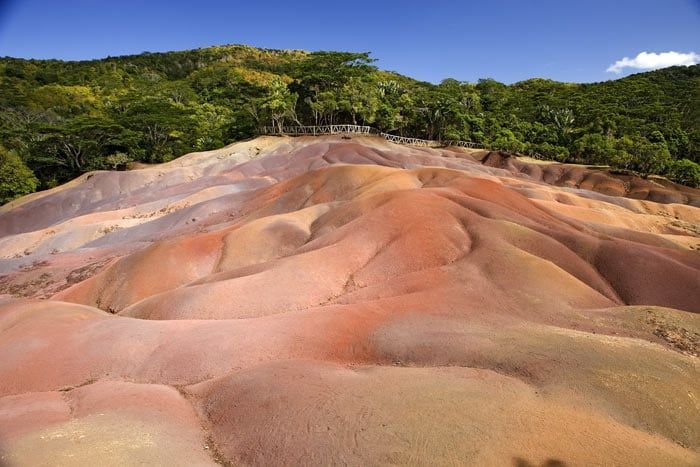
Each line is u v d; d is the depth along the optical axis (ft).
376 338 54.70
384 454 32.63
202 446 37.09
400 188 119.75
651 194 214.90
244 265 90.79
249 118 300.61
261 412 39.42
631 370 45.60
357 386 42.19
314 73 273.75
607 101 401.29
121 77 478.59
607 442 33.60
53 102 354.33
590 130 313.94
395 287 70.18
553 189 173.78
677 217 165.68
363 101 270.05
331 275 76.23
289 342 53.67
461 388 41.06
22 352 53.52
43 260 120.16
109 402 41.83
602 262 81.87
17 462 30.40
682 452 34.55
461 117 308.81
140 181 211.61
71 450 32.09
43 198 197.77
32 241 141.38
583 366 45.73
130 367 51.26
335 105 263.49
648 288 75.15
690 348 55.88
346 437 34.81
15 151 253.65
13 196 216.13
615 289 76.74
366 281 76.23
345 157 208.85
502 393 40.40
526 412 37.06
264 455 34.68
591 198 170.30
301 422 37.17
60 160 256.11
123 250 120.06
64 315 63.72
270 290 71.15
